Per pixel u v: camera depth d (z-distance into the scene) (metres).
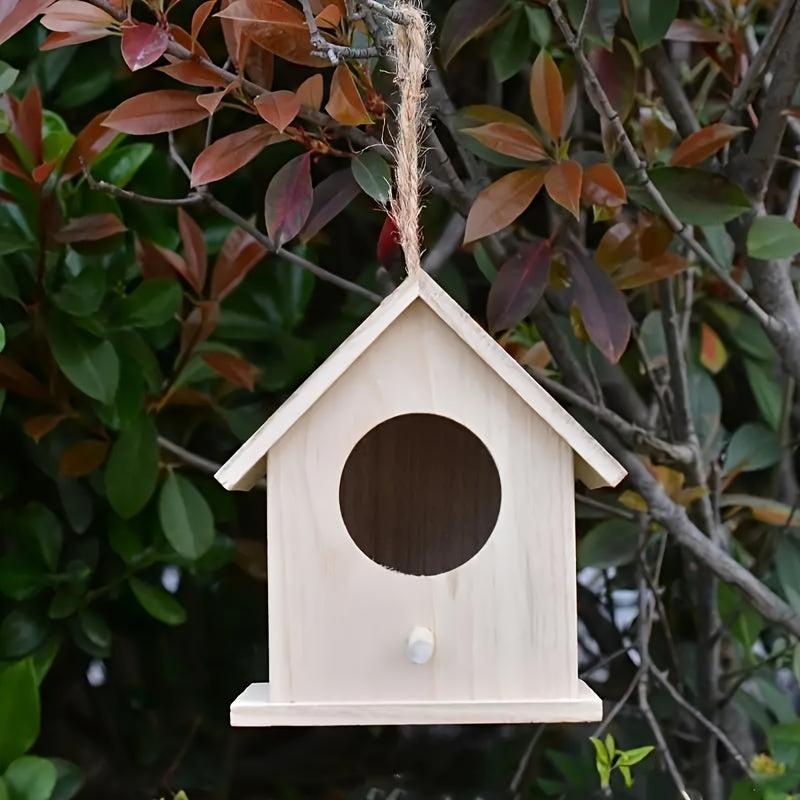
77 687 1.82
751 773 1.36
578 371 1.45
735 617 1.55
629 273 1.37
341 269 1.89
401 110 1.00
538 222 1.80
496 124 1.24
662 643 1.75
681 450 1.45
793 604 1.55
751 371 1.75
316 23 1.07
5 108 1.44
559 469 1.01
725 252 1.56
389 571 1.01
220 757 1.83
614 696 1.78
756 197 1.38
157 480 1.57
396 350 1.01
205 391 1.68
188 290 1.71
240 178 1.77
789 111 1.30
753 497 1.65
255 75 1.22
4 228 1.43
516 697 1.00
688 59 1.78
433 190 1.40
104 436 1.54
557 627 1.01
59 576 1.51
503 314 1.26
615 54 1.37
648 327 1.69
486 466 1.17
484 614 1.01
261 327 1.71
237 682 1.83
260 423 1.67
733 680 1.69
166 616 1.53
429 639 0.97
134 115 1.14
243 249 1.57
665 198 1.32
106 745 1.82
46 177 1.35
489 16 1.35
